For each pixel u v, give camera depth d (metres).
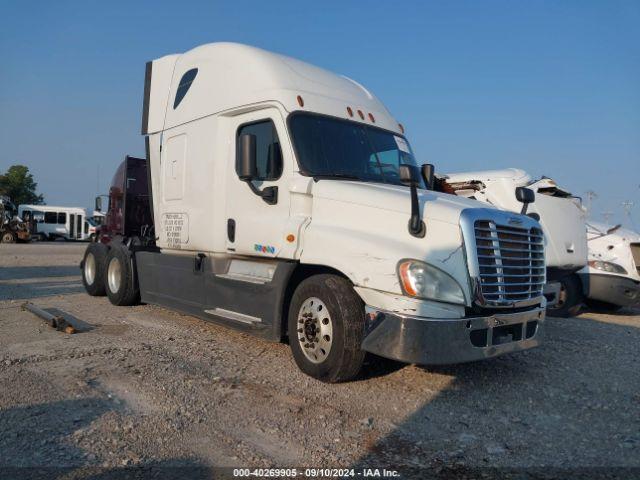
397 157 6.72
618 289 10.52
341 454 3.81
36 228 47.56
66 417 4.21
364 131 6.57
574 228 10.22
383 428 4.30
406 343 4.64
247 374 5.49
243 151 5.98
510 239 5.14
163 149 8.03
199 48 7.66
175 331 7.36
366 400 4.89
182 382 5.14
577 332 8.71
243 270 6.48
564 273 10.31
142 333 7.18
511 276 5.11
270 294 5.86
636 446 4.14
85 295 10.80
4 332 7.04
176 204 7.62
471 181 10.50
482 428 4.41
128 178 10.45
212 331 7.42
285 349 6.51
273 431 4.14
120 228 10.66
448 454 3.90
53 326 7.30
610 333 8.76
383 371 5.74
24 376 5.12
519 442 4.16
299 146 5.90
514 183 10.09
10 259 20.12
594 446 4.13
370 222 5.23
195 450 3.76
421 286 4.69
